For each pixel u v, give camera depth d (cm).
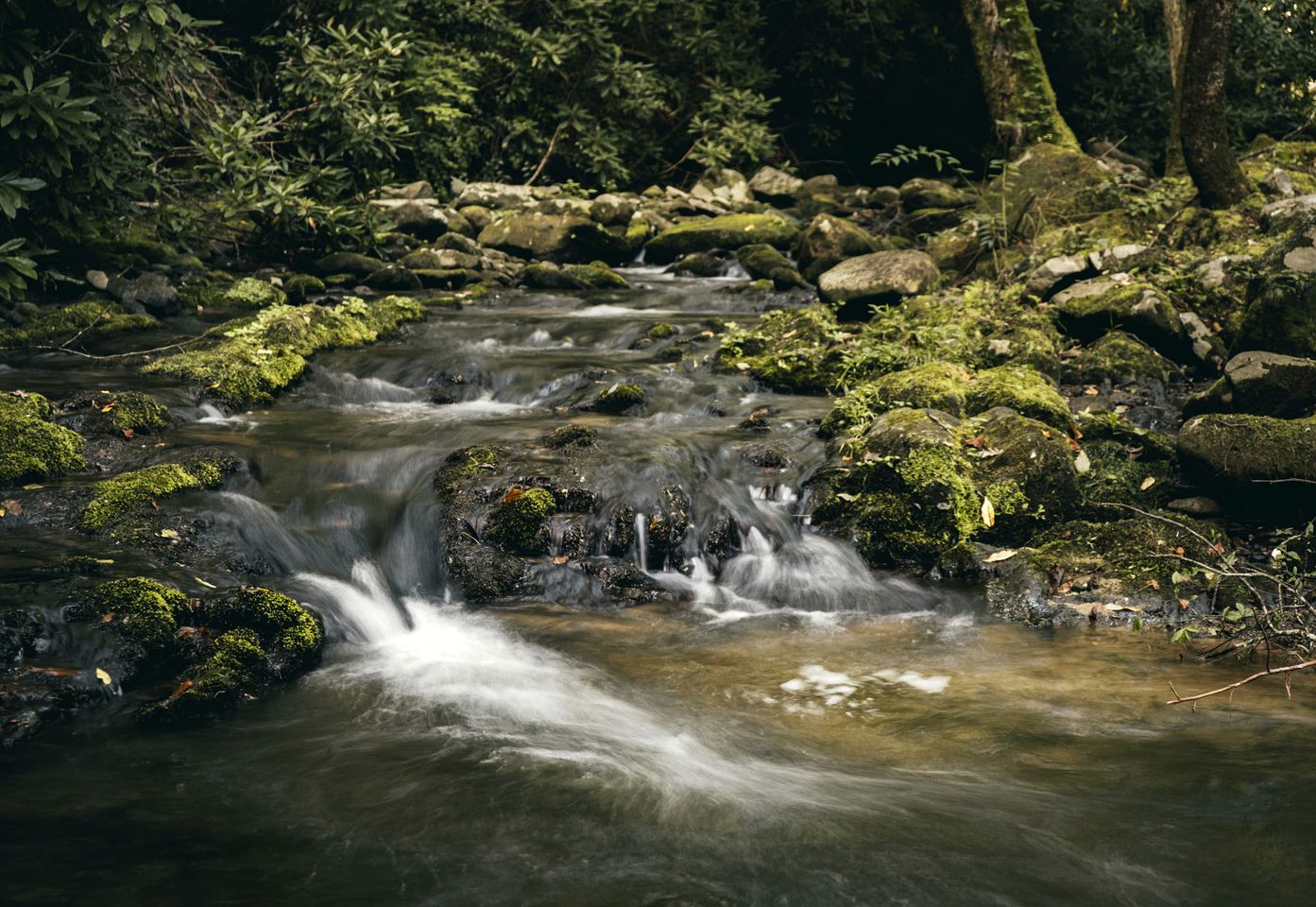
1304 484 510
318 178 1146
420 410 712
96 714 372
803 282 1099
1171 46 1293
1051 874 285
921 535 540
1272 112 1747
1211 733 369
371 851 294
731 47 1752
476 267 1169
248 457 584
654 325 888
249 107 1279
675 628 476
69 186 856
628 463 568
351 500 551
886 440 574
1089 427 620
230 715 380
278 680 409
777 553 535
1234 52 1725
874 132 1989
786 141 1964
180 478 536
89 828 303
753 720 384
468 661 437
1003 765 348
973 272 1021
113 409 614
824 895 275
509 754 353
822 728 377
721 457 597
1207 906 271
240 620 429
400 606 493
